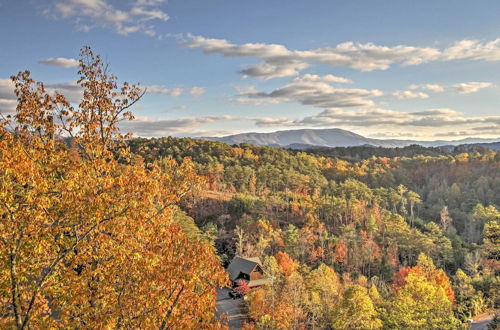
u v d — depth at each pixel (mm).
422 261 63750
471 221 101188
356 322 37281
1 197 10719
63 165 12977
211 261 12758
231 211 92375
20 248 11062
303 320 41250
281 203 100562
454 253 80500
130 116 16344
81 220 12188
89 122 15320
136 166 14500
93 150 14633
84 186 12250
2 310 11297
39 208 11312
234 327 41906
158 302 11508
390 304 43000
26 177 11172
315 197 106375
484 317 53469
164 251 13023
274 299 40875
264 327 36938
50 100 14461
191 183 15906
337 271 68938
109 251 12492
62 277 11930
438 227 95188
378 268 71188
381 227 92750
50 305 12078
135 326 11695
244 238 75562
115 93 16156
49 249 12094
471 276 67562
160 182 14875
